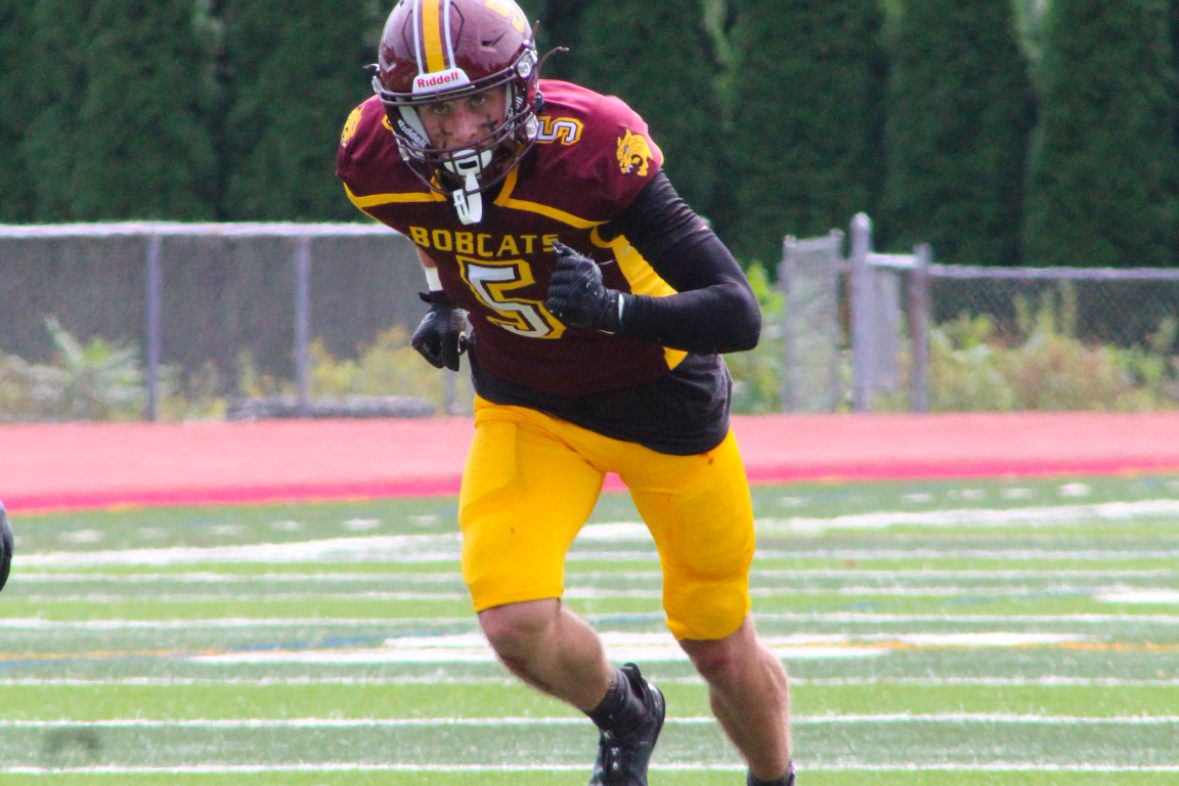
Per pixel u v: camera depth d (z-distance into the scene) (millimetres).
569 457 12859
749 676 13250
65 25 73062
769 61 75938
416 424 53844
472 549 12430
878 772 15070
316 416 56312
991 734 16531
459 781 14891
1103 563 28797
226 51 74375
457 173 11500
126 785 14781
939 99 74375
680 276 11727
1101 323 70625
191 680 19438
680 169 74562
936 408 60312
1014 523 34375
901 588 26125
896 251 75000
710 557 12914
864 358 57406
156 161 71625
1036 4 86688
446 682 19266
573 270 11164
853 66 75875
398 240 59531
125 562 29312
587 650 12539
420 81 11188
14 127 74312
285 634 22422
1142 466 44969
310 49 72562
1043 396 61000
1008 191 75000
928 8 74500
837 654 20781
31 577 27625
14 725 17188
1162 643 21406
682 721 17234
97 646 21594
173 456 45406
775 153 75875
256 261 65500
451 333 13984
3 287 64438
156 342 54406
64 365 59438
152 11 72125
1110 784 14602
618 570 27891
